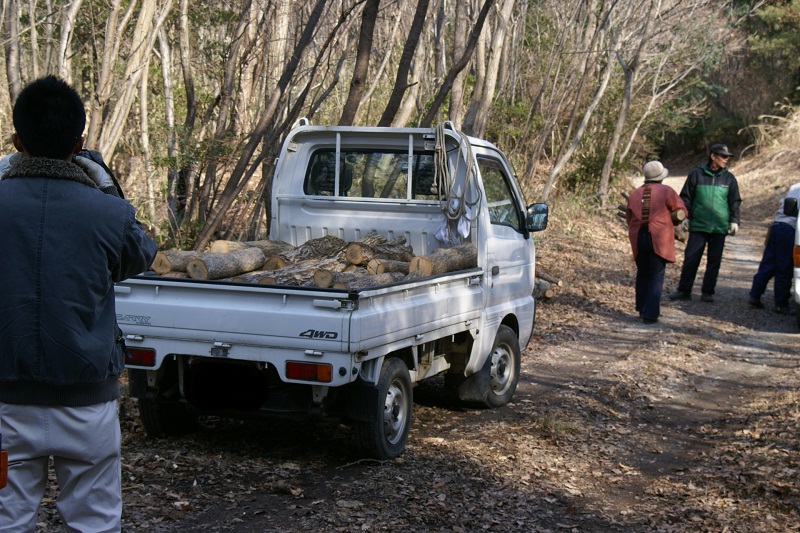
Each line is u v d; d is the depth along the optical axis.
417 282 5.70
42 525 4.34
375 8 9.23
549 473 5.79
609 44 25.30
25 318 2.93
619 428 7.01
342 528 4.54
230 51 11.37
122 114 9.72
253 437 6.23
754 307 13.21
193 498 4.88
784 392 8.10
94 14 12.10
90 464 3.09
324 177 7.20
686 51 30.64
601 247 19.31
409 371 6.04
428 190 6.96
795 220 12.60
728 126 46.91
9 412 2.97
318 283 5.84
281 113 11.20
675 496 5.41
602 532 4.78
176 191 11.64
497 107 20.64
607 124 25.98
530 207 7.71
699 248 13.41
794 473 5.62
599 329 11.35
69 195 3.02
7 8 10.31
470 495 5.22
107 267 3.06
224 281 5.32
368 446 5.57
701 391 8.38
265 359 5.20
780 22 42.22
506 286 7.38
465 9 13.80
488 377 7.21
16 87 9.84
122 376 7.62
